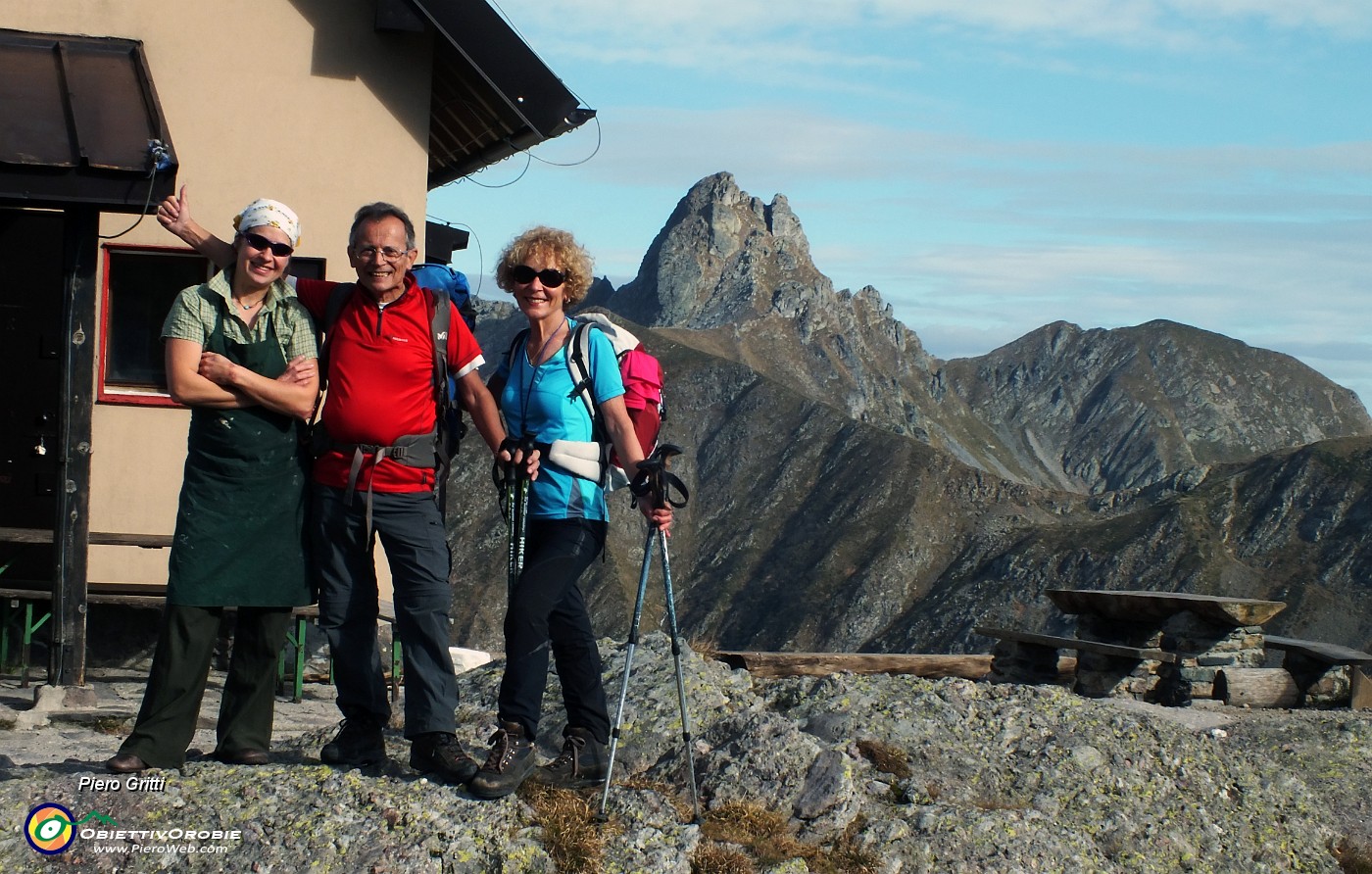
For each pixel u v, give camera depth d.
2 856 3.85
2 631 8.37
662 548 4.87
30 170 6.65
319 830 4.06
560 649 4.76
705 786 5.08
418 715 4.44
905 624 181.88
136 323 8.93
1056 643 9.34
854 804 5.00
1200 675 8.90
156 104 7.38
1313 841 5.74
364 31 9.05
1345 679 8.98
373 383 4.34
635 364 4.70
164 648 4.35
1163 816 5.48
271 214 4.29
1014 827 5.00
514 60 8.84
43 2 8.61
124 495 8.81
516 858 4.13
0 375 8.64
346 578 4.47
